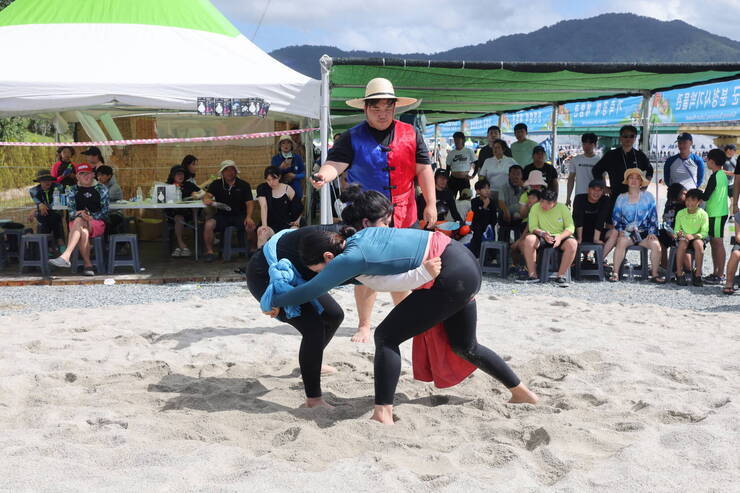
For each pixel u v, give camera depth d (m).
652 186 24.73
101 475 2.67
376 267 3.18
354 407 3.74
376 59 8.33
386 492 2.52
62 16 9.62
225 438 3.26
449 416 3.59
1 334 5.58
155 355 4.99
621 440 3.17
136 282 8.64
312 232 3.36
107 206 9.19
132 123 13.35
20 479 2.59
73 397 3.99
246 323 6.06
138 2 9.91
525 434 3.27
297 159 10.91
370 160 4.80
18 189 13.71
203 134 13.53
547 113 15.75
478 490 2.54
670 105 12.04
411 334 3.38
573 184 10.58
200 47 9.44
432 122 21.28
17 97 8.13
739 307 7.29
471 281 3.34
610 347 5.23
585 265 9.48
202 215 11.20
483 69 8.55
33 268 9.43
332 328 4.03
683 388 4.12
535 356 5.00
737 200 8.48
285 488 2.55
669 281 8.91
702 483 2.63
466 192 10.32
